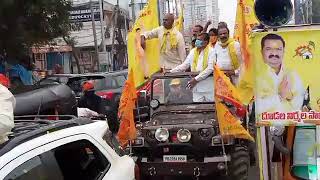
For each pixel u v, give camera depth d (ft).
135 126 25.55
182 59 32.17
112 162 14.44
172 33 31.89
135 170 15.75
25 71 38.88
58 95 22.80
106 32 122.21
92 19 101.91
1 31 24.88
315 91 14.03
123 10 130.00
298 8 27.89
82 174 13.48
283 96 14.23
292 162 16.98
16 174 10.95
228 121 23.30
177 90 27.43
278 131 16.99
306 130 16.63
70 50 95.61
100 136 14.44
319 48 13.85
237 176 23.72
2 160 10.79
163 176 25.29
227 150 24.08
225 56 28.09
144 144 24.61
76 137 13.34
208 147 23.97
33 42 30.73
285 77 14.16
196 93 27.17
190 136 23.90
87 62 120.26
